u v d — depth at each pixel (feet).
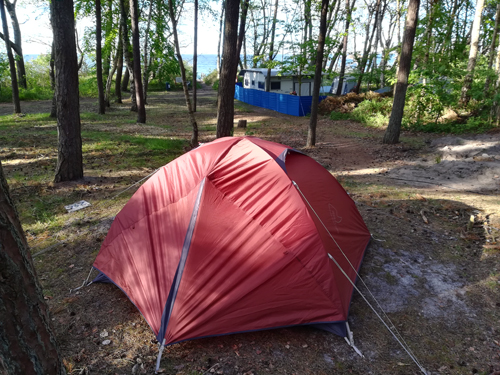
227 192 14.01
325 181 17.28
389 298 14.92
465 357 11.89
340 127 58.08
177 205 14.29
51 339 6.89
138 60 56.03
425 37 60.03
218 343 12.45
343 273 13.84
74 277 16.44
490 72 47.80
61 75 25.79
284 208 13.67
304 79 91.76
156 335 12.07
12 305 6.06
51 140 41.19
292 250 13.07
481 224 21.04
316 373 11.22
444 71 53.72
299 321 12.73
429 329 13.20
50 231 20.66
